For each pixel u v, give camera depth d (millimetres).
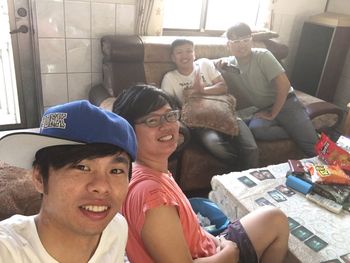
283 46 2943
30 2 2250
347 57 3406
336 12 3404
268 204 1404
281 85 2367
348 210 1396
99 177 586
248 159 2186
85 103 592
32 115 2682
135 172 970
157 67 2438
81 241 640
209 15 3072
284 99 2385
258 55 2418
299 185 1502
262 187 1521
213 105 2139
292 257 1187
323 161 1766
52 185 581
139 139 1001
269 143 2371
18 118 2697
